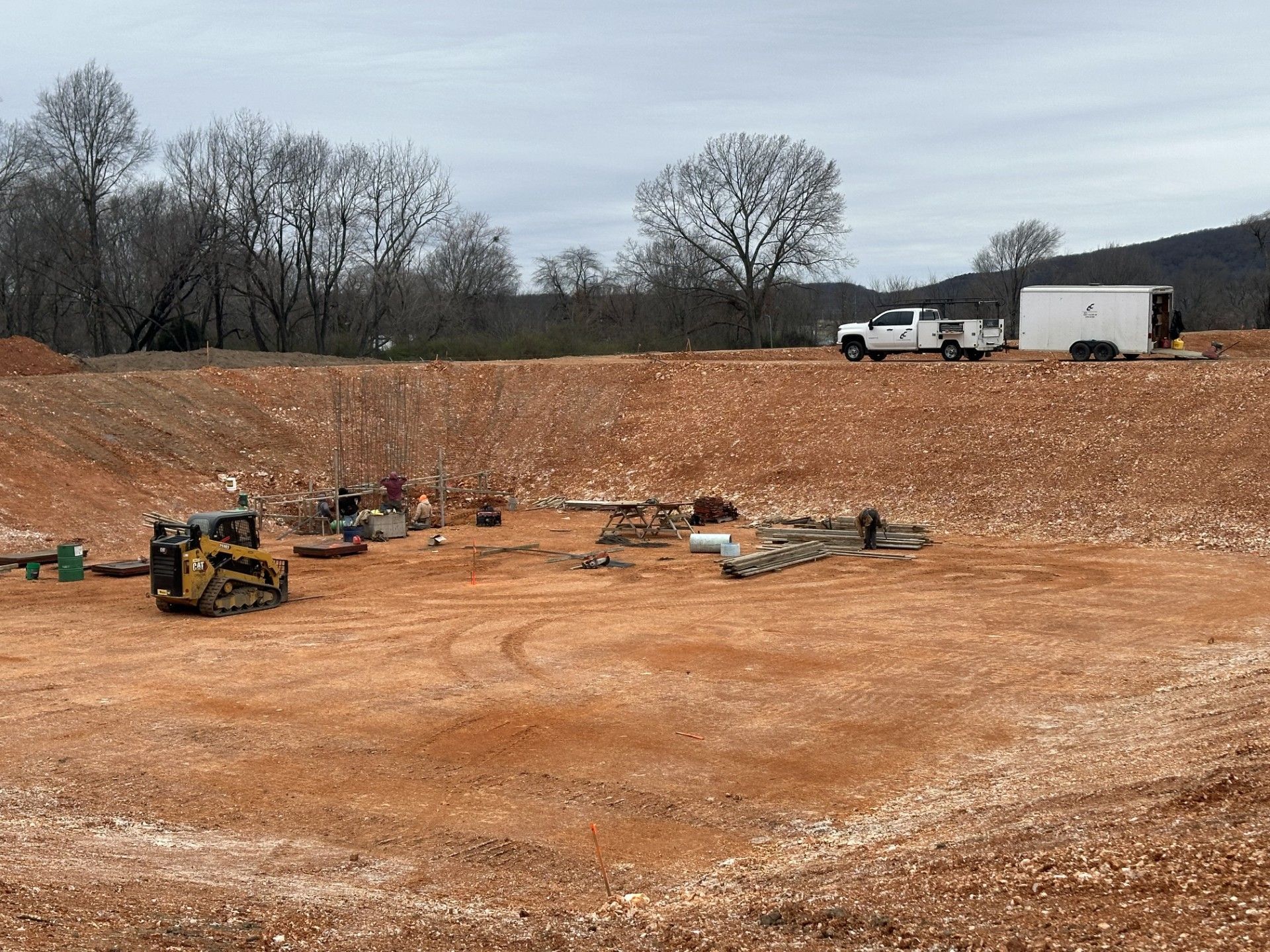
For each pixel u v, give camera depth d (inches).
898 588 902.4
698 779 490.3
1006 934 283.4
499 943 309.4
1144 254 4158.5
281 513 1327.5
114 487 1277.1
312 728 565.0
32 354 1688.0
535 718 576.1
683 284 2984.7
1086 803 407.8
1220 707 535.2
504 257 3462.1
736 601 866.8
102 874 365.7
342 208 2699.3
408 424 1596.9
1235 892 294.7
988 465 1248.8
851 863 372.5
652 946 303.6
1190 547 1026.7
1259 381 1258.0
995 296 3651.6
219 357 1936.5
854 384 1499.8
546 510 1413.6
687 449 1467.8
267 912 331.9
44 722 574.2
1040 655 689.0
